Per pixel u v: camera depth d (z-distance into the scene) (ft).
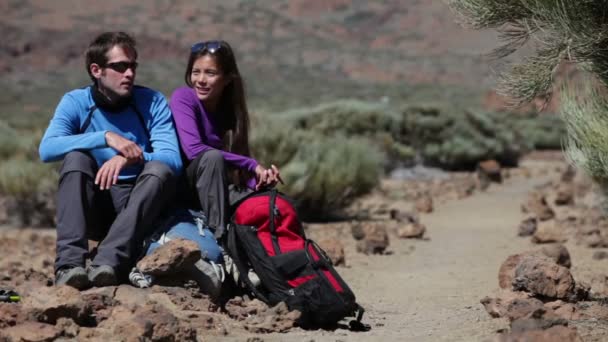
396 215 82.23
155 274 31.40
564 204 95.81
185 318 28.68
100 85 33.73
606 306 33.27
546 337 23.49
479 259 54.75
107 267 30.96
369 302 39.19
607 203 47.19
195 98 34.42
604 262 51.31
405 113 173.99
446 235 70.33
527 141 217.77
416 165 163.73
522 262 33.27
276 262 31.09
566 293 32.45
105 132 32.27
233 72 34.47
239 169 33.91
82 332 26.32
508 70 32.58
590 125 37.09
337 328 31.17
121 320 26.35
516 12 33.37
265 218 31.89
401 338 29.01
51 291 27.78
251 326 29.58
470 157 167.94
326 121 156.15
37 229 80.23
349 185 84.74
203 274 32.01
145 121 34.06
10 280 41.27
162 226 33.06
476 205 99.14
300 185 78.95
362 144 91.66
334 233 70.85
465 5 33.94
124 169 33.40
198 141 33.73
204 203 32.73
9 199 85.05
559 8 30.68
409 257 57.00
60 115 33.45
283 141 83.30
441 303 38.45
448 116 175.22
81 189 32.17
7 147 110.52
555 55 31.76
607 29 30.86
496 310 31.89
